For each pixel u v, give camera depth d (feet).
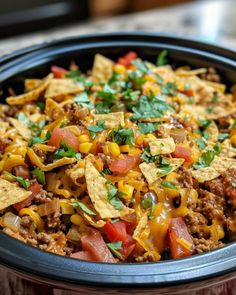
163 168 0.83
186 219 0.80
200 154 0.90
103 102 0.98
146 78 1.06
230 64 1.10
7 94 1.07
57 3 2.25
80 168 0.82
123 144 0.86
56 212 0.79
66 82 1.06
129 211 0.78
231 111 1.03
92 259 0.74
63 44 1.14
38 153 0.86
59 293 0.74
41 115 1.00
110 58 1.18
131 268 0.65
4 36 2.20
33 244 0.76
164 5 2.47
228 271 0.66
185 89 1.07
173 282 0.64
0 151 0.91
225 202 0.85
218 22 1.69
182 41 1.16
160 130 0.90
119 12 2.47
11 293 0.78
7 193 0.80
